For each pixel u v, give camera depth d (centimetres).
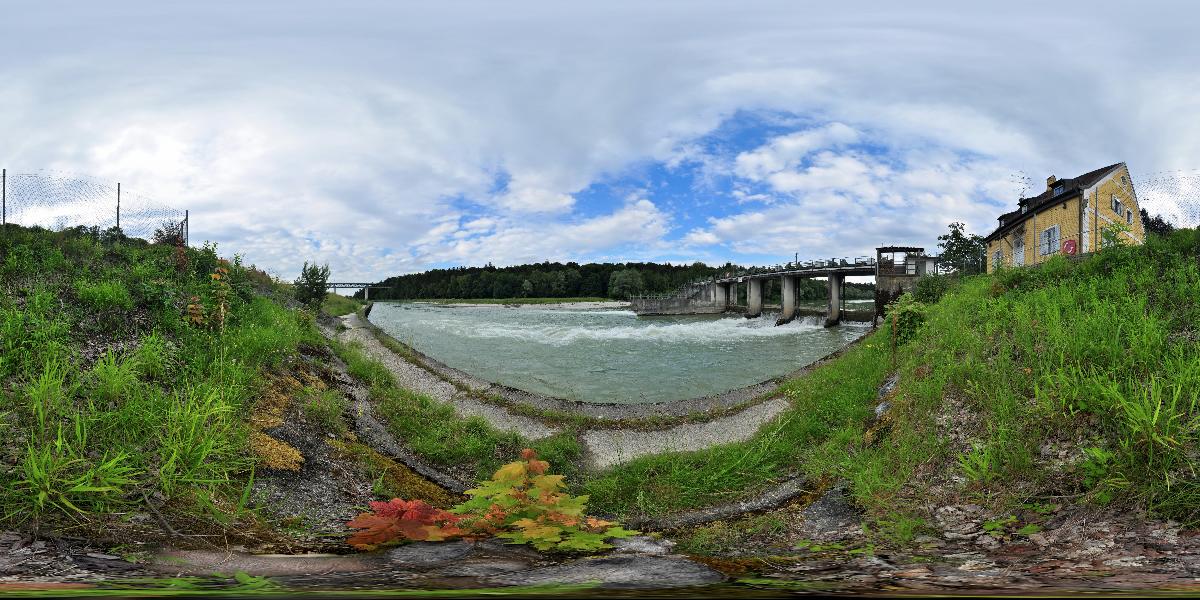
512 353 2438
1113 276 951
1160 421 423
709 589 279
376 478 698
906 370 965
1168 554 321
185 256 1448
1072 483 446
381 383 1234
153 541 389
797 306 5338
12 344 646
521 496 479
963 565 340
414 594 258
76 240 1305
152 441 536
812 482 684
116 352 783
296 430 748
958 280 2117
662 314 6981
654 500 709
